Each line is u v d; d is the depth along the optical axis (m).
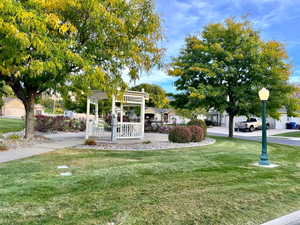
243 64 15.02
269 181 5.45
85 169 6.11
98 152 9.05
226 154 9.15
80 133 18.17
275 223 3.44
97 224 3.10
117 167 6.38
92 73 8.27
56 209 3.54
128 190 4.49
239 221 3.42
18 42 6.26
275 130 28.55
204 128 15.70
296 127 30.39
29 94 11.70
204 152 9.56
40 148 9.74
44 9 7.64
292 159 8.77
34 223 3.08
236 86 15.27
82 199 3.96
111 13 8.59
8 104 53.12
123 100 12.23
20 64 7.76
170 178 5.41
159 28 9.87
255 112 15.47
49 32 7.62
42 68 6.86
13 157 7.73
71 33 8.79
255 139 18.53
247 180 5.48
